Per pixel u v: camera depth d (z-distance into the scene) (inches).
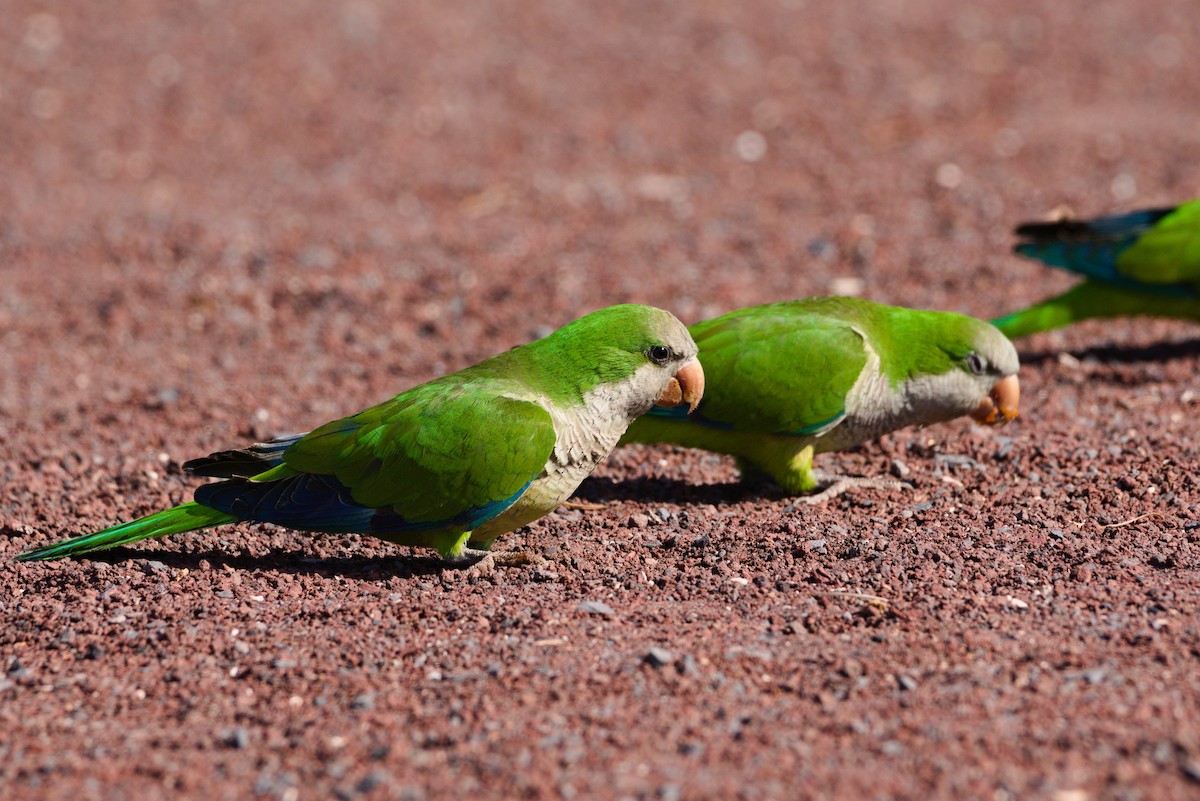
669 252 1027.9
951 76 1549.0
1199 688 386.9
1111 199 1104.8
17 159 1307.8
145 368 821.9
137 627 459.2
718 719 382.9
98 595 484.7
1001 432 663.1
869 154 1294.3
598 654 427.2
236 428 713.6
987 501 569.9
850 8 1835.6
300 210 1167.6
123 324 898.7
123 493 617.3
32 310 932.6
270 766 367.6
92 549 502.3
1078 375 754.2
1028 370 768.9
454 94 1502.2
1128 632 430.6
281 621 463.2
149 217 1142.3
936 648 423.8
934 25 1752.0
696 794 343.6
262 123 1417.3
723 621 455.2
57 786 360.2
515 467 482.0
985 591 473.4
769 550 521.0
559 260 1013.8
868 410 592.4
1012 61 1599.4
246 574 509.0
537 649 432.5
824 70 1576.0
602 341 501.7
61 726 394.0
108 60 1583.4
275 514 491.8
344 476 495.5
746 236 1063.6
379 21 1744.6
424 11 1793.8
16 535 559.5
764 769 354.3
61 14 1732.3
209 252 1036.5
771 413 569.9
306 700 404.5
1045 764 350.0
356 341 860.0
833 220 1097.4
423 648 437.1
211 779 362.0
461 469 482.6
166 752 376.5
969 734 366.3
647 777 352.8
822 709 386.6
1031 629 437.7
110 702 409.4
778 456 592.7
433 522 495.5
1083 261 759.7
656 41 1694.1
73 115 1425.9
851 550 513.3
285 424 719.7
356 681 414.0
